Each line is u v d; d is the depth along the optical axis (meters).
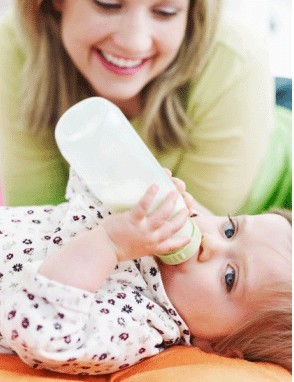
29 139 1.40
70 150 0.87
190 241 0.95
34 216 1.06
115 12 1.18
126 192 0.88
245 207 1.49
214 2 1.27
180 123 1.39
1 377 0.86
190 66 1.34
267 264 1.01
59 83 1.36
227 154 1.41
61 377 0.91
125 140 0.87
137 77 1.30
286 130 1.56
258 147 1.43
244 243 1.02
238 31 1.37
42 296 0.84
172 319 1.00
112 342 0.89
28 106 1.37
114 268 0.98
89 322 0.90
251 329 1.01
